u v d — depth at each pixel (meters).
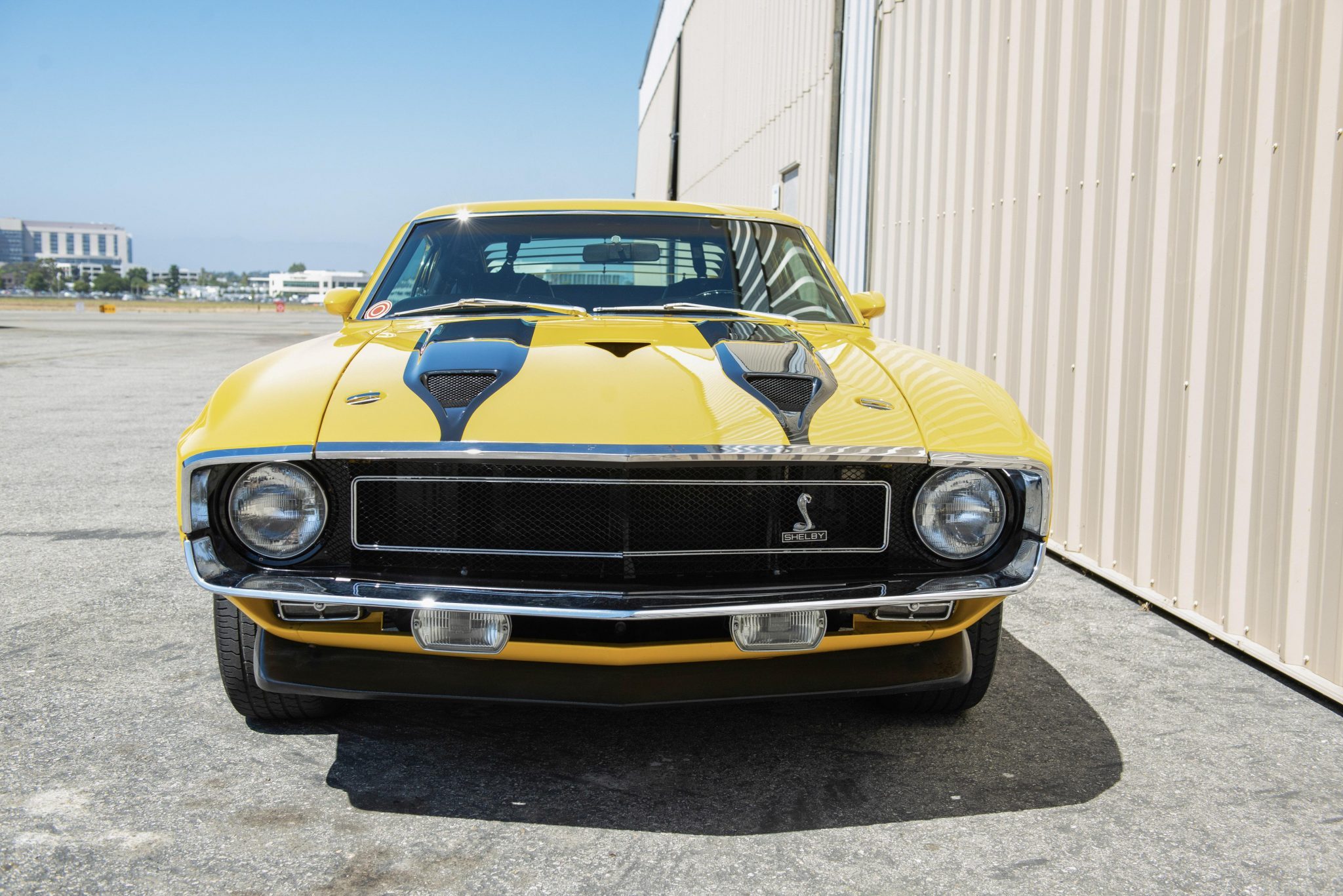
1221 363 3.17
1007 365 4.69
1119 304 3.76
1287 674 2.84
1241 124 3.08
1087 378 4.00
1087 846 1.96
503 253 3.01
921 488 2.07
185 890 1.75
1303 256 2.81
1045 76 4.33
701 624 2.00
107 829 1.95
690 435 1.97
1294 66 2.84
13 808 2.03
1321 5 2.74
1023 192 4.54
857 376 2.32
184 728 2.43
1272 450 2.94
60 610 3.35
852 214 7.21
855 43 7.20
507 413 2.01
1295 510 2.84
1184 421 3.37
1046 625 3.39
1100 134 3.90
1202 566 3.28
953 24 5.36
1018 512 2.11
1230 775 2.29
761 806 2.10
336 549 2.01
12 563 3.96
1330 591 2.72
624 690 2.05
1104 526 3.87
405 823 2.00
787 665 2.13
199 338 23.11
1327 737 2.50
